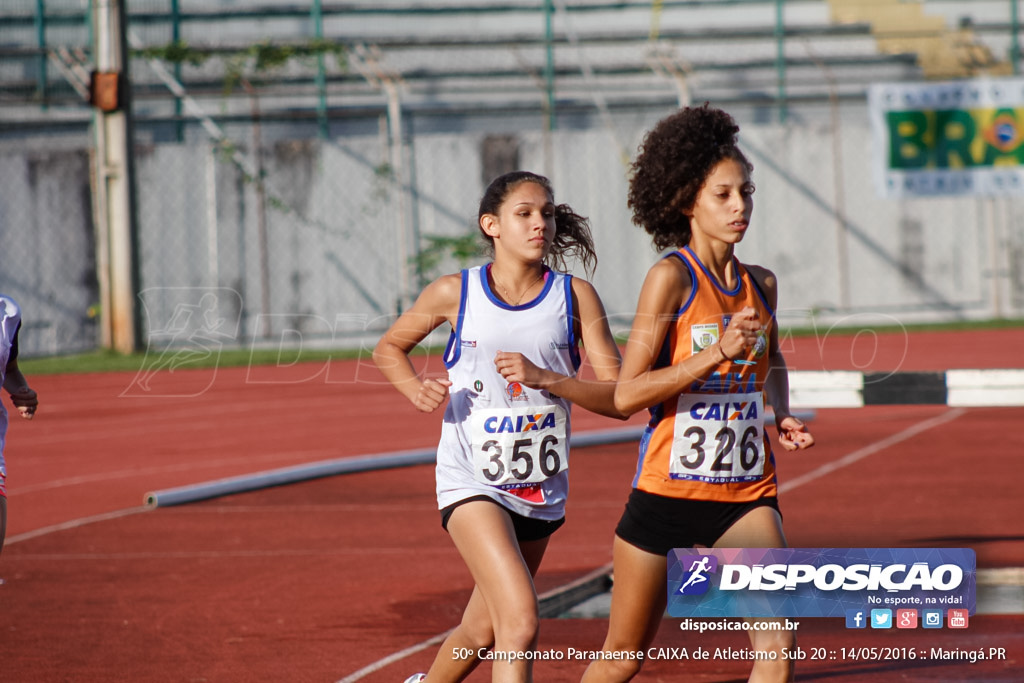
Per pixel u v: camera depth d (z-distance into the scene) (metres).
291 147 75.69
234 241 74.38
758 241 81.56
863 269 82.38
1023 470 31.62
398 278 76.38
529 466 12.55
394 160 77.00
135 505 29.11
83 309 72.81
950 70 85.94
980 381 19.00
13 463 36.28
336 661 16.19
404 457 33.28
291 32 84.56
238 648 16.84
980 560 21.16
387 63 80.44
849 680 15.00
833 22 88.81
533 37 84.38
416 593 20.06
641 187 12.07
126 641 17.25
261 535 25.12
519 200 12.60
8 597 20.00
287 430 43.59
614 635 12.00
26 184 72.00
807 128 82.00
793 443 12.45
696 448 11.45
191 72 78.31
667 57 83.56
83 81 72.81
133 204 64.12
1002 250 83.62
